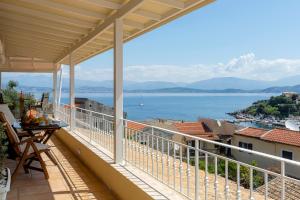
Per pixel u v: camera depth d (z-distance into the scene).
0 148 3.04
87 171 5.26
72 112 7.79
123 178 3.77
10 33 6.73
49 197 3.97
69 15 4.99
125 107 66.69
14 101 11.26
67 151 6.98
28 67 13.41
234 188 3.62
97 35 5.30
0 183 2.97
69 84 7.93
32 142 4.70
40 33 6.59
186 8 3.66
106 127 5.43
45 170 4.75
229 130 13.64
